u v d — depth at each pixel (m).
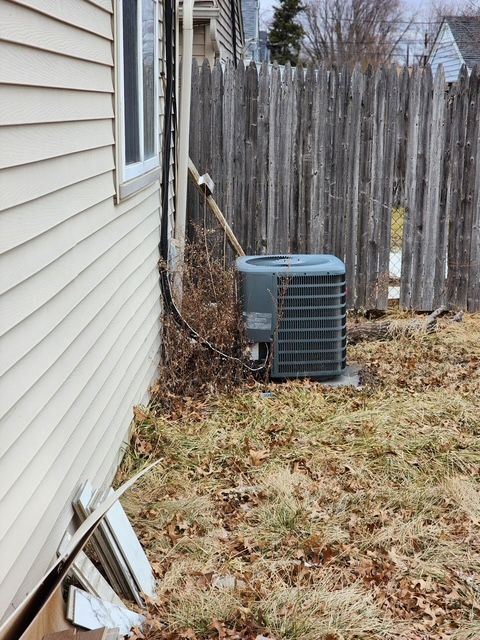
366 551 2.95
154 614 2.52
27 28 2.06
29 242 2.09
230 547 2.95
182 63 5.36
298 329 4.86
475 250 6.44
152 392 4.46
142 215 4.22
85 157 2.78
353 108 6.12
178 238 5.46
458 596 2.66
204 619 2.48
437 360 5.37
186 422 4.17
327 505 3.30
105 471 3.19
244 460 3.72
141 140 4.07
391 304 6.63
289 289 4.79
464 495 3.36
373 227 6.34
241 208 6.29
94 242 2.95
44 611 1.93
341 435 4.02
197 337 4.82
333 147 6.18
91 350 2.90
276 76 6.05
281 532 3.06
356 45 32.06
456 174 6.29
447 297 6.53
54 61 2.34
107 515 2.56
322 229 6.34
